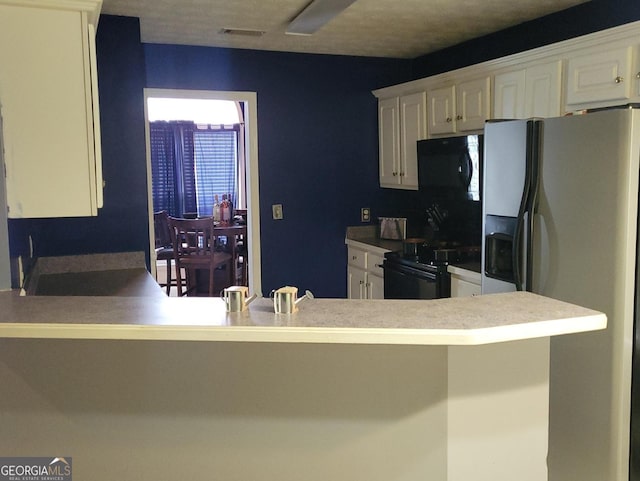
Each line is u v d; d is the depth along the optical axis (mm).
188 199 8734
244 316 1575
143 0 3072
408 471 1783
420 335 1430
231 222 6629
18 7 1947
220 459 1779
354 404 1760
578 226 2211
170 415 1763
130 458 1774
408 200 4895
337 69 4625
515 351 1765
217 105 8617
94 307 1690
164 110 8445
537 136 2381
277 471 1786
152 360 1742
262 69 4402
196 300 1790
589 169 2154
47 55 1989
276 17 3418
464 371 1730
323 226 4707
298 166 4574
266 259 4555
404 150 4418
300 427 1768
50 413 1746
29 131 1993
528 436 1812
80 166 2055
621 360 2080
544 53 3047
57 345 1726
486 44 3982
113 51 3406
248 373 1749
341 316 1562
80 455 1768
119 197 3488
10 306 1705
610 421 2111
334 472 1786
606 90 2703
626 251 2051
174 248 5730
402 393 1754
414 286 3770
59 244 3379
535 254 2420
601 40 2709
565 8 3338
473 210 3926
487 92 3518
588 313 1589
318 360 1746
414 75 4824
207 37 3932
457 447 1757
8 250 1994
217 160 8766
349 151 4727
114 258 3479
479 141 3475
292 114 4520
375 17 3484
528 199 2410
